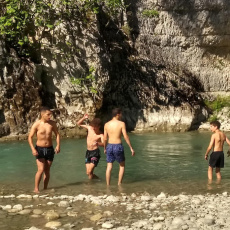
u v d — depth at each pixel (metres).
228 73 20.61
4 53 14.14
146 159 10.62
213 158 8.33
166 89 18.05
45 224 5.36
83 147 12.48
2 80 14.04
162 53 19.69
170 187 7.72
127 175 8.77
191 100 18.34
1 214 5.77
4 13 14.85
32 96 14.56
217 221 5.43
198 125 17.91
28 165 9.70
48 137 7.30
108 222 5.39
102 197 6.79
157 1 19.59
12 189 7.43
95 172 9.04
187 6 19.77
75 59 15.32
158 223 5.33
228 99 19.77
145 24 19.58
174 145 13.09
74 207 6.16
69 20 15.34
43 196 6.84
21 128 14.22
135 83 17.75
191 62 20.20
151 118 17.16
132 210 6.02
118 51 17.97
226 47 20.58
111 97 17.05
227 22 20.09
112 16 18.64
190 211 5.93
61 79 15.24
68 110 15.24
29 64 14.66
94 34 15.69
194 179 8.45
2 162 10.03
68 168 9.39
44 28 14.95
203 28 20.03
